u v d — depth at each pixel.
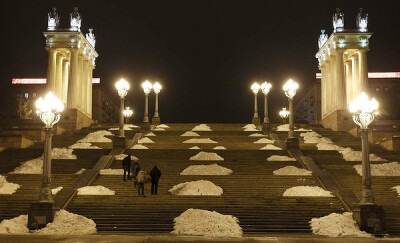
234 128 64.25
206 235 22.45
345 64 71.12
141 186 29.02
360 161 40.41
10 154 44.75
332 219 24.09
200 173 35.94
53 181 33.34
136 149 44.84
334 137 55.47
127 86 45.81
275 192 30.78
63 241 19.22
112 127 64.50
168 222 24.59
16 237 20.86
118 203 27.12
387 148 49.88
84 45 68.62
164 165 38.56
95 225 24.03
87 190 29.34
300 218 25.25
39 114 25.64
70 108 64.00
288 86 44.78
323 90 71.94
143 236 21.89
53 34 66.12
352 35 66.25
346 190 28.86
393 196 30.03
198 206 26.72
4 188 30.61
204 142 50.94
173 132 58.09
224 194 30.33
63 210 24.83
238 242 19.47
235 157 43.34
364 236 22.78
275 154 43.97
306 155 43.72
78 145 47.97
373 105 25.39
